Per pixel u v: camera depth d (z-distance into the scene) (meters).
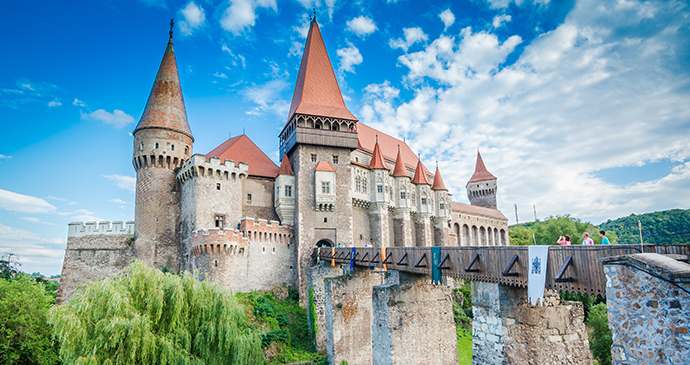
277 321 42.75
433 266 23.98
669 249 11.14
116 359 21.88
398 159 67.06
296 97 62.44
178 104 56.50
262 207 56.06
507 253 18.14
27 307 33.59
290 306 47.78
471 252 20.70
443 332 27.66
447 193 74.81
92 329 22.77
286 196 54.81
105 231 52.53
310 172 55.12
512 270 17.81
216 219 50.69
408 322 26.44
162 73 56.59
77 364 20.73
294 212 54.69
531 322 18.61
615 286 11.03
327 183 54.66
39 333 33.28
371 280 39.66
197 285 27.45
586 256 14.08
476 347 19.62
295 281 51.25
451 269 22.42
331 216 54.56
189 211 50.72
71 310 22.91
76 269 51.03
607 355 40.47
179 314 25.41
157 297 24.77
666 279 9.55
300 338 42.19
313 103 58.34
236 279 45.75
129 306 23.80
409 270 26.70
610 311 11.14
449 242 74.38
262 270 49.22
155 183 52.94
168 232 52.59
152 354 22.70
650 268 9.92
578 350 19.06
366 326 38.75
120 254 51.59
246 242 47.34
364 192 60.00
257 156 60.72
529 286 16.53
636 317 10.41
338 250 41.91
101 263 51.25
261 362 27.78
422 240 67.56
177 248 52.59
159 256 51.31
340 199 55.56
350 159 57.97
